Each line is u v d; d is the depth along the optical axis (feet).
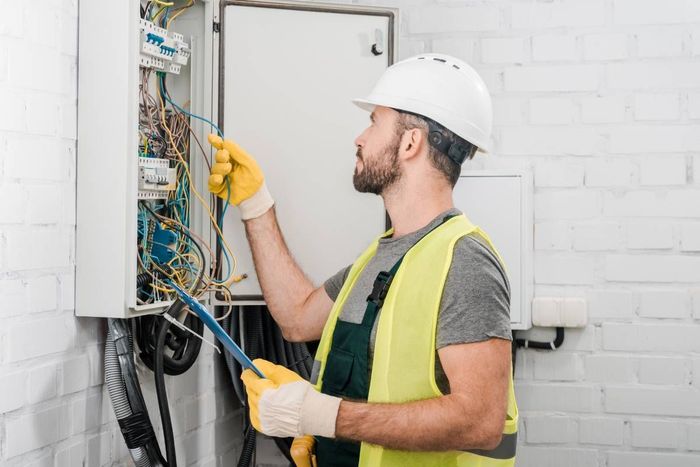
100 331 6.20
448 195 5.60
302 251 7.29
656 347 8.89
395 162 5.59
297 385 5.04
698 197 8.84
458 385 4.85
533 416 9.04
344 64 7.34
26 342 5.36
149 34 5.96
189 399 7.70
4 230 5.15
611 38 8.94
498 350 4.92
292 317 6.73
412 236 5.46
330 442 5.52
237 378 8.21
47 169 5.57
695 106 8.84
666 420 8.86
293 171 7.28
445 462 5.15
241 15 7.18
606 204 8.96
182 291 5.41
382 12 7.39
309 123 7.30
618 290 8.94
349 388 5.30
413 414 4.81
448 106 5.48
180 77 7.13
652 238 8.90
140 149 6.17
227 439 8.60
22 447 5.32
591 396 8.97
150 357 6.57
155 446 6.12
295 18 7.27
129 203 5.84
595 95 8.97
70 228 5.84
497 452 5.29
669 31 8.87
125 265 5.82
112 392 6.00
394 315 5.13
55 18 5.64
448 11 9.15
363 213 7.38
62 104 5.74
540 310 8.87
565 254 9.01
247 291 7.14
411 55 9.16
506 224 8.85
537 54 9.04
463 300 4.96
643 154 8.91
